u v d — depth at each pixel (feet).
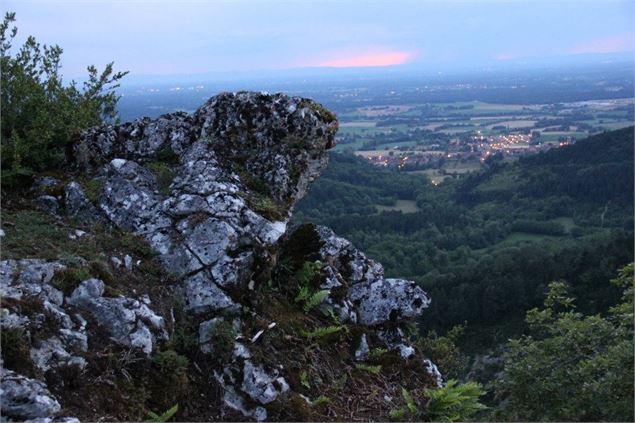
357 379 20.29
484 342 120.98
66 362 14.76
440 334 132.46
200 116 25.20
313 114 24.38
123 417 14.87
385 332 24.23
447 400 19.56
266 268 20.52
